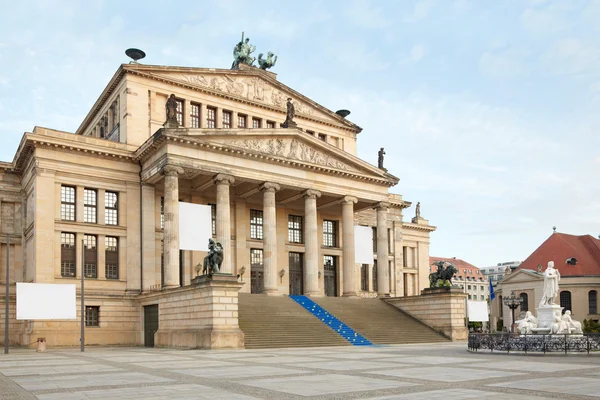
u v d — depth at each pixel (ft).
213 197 252.01
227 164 222.07
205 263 174.91
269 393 69.05
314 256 244.01
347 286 253.44
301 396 66.49
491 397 64.34
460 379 81.76
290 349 164.76
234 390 72.13
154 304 207.41
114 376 90.79
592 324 369.91
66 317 184.96
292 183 240.12
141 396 67.67
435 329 229.25
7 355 157.28
